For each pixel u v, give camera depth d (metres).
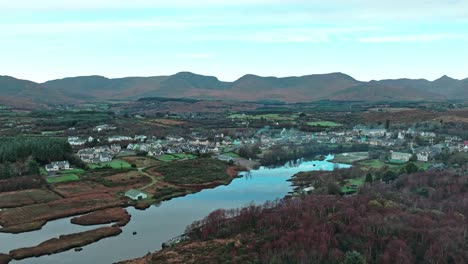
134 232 156.75
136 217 177.38
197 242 129.00
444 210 147.38
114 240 149.50
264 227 129.25
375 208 137.38
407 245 111.69
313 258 105.94
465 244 112.06
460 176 189.75
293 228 123.94
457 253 107.62
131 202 198.25
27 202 191.62
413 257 107.44
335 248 109.88
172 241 139.62
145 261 119.44
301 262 104.31
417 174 197.25
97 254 136.38
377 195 159.75
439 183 181.38
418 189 178.25
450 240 111.44
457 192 168.38
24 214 176.50
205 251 119.38
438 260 104.56
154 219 174.25
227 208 187.25
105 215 176.50
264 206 152.75
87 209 185.75
